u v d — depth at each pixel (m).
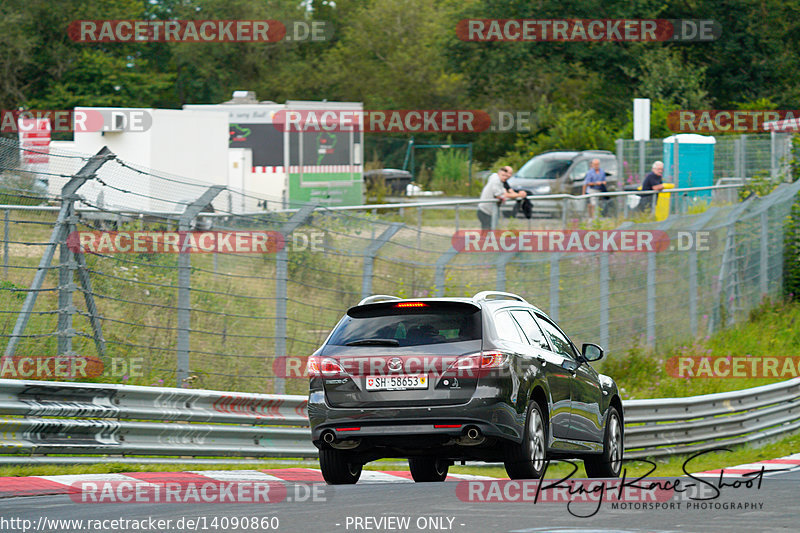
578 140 145.00
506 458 31.20
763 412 62.78
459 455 31.28
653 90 154.25
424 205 56.84
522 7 159.75
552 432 33.34
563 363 34.91
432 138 189.12
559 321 62.94
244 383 47.56
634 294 69.69
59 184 42.72
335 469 32.38
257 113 103.25
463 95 192.12
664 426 54.34
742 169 105.50
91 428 36.00
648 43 161.38
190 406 40.44
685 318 75.38
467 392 30.36
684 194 84.12
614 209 74.88
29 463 34.09
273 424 43.56
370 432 30.62
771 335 80.75
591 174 101.25
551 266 62.47
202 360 46.41
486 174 168.50
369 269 52.66
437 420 30.31
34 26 191.12
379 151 181.50
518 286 60.47
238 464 39.97
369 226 52.94
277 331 48.53
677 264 74.56
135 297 45.12
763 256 88.56
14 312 40.22
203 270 45.97
